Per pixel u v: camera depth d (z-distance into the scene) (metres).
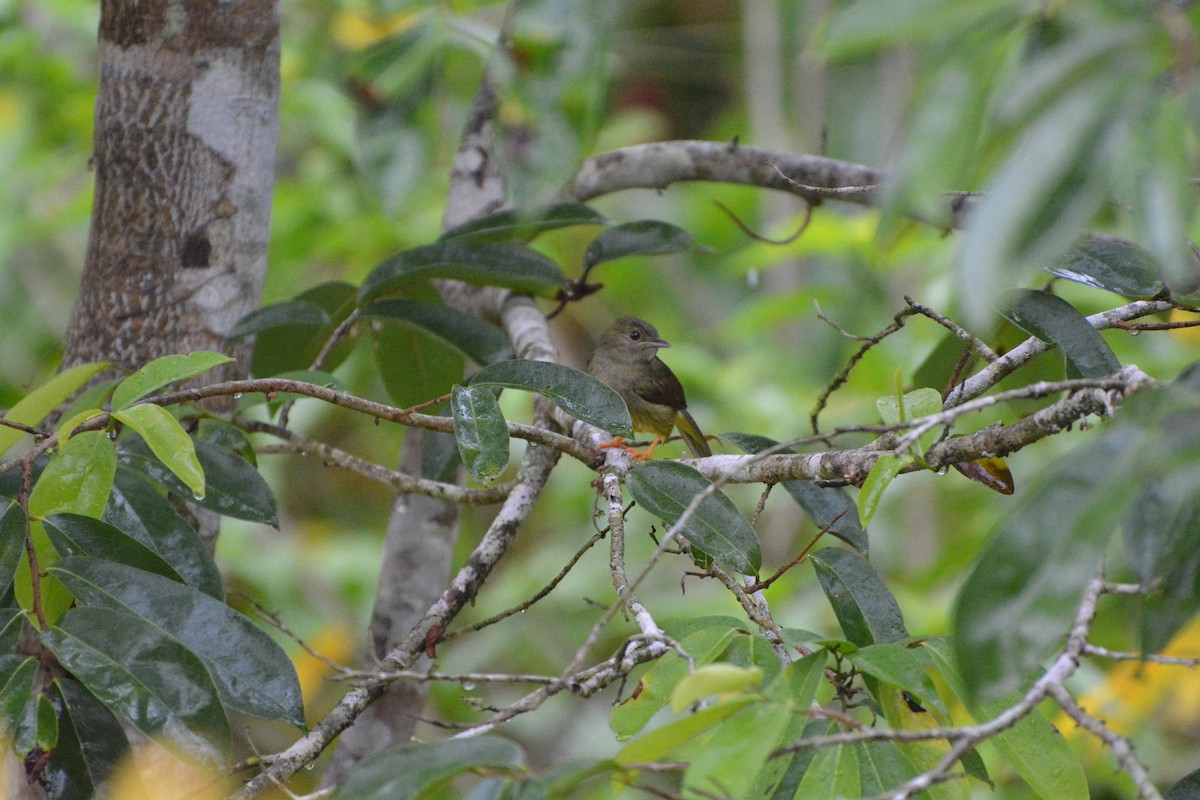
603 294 19.53
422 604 10.06
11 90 14.84
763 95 20.19
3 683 4.96
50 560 5.65
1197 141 3.54
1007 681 3.97
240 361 8.35
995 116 3.57
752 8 20.41
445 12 9.22
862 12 3.65
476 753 4.21
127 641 5.04
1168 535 4.66
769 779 4.79
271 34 8.12
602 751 13.95
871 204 9.77
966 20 3.59
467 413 6.15
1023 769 5.03
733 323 16.34
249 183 8.12
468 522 16.22
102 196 7.98
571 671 4.81
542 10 7.61
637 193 20.59
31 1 14.71
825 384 16.03
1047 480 4.09
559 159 7.79
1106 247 6.99
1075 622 4.62
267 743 12.16
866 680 5.33
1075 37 3.50
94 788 5.54
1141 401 4.36
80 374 6.67
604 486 6.61
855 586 6.05
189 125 7.90
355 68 9.11
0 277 15.87
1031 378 8.48
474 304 10.54
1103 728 4.16
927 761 5.15
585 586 14.89
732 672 4.20
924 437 5.91
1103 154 3.26
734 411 16.17
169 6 7.80
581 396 6.39
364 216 15.46
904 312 7.11
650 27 23.72
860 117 20.56
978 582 4.05
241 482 6.88
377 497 17.73
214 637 5.45
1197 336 12.52
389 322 9.37
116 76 7.89
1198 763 11.55
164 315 7.93
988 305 3.14
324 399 6.17
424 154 9.07
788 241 9.91
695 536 5.99
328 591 15.48
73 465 5.54
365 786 4.12
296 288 16.08
